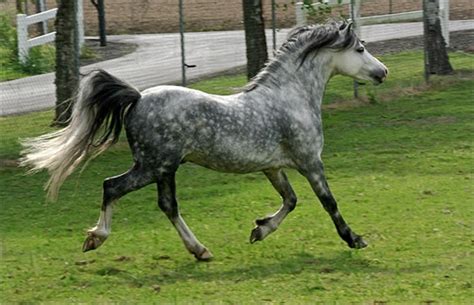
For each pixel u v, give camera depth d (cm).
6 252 1273
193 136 1148
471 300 998
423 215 1416
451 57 3089
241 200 1565
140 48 3631
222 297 1025
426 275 1095
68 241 1335
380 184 1656
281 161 1212
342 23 1252
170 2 4681
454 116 2253
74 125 1146
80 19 3422
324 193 1223
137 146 1148
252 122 1173
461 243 1245
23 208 1566
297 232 1330
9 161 1916
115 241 1313
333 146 1988
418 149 1939
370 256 1192
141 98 1150
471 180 1666
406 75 2747
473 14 4106
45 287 1094
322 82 1244
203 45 3597
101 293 1058
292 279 1091
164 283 1092
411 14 3092
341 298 1013
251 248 1247
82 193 1673
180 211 1496
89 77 1145
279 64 1219
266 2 4341
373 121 2219
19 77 3247
